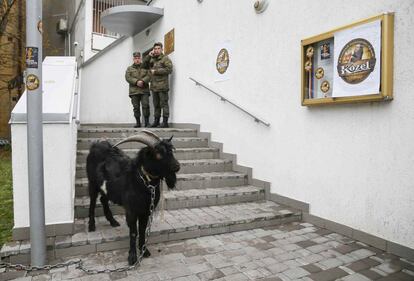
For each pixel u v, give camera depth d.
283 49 5.34
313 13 4.79
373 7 4.01
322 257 3.78
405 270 3.48
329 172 4.63
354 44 4.09
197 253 3.85
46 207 3.84
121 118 11.08
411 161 3.68
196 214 4.81
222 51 6.75
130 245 3.60
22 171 3.70
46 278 3.25
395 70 3.80
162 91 8.02
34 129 3.32
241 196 5.51
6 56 12.85
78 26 13.77
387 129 3.90
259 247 4.03
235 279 3.28
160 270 3.43
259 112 5.88
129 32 10.42
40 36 3.32
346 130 4.38
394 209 3.85
